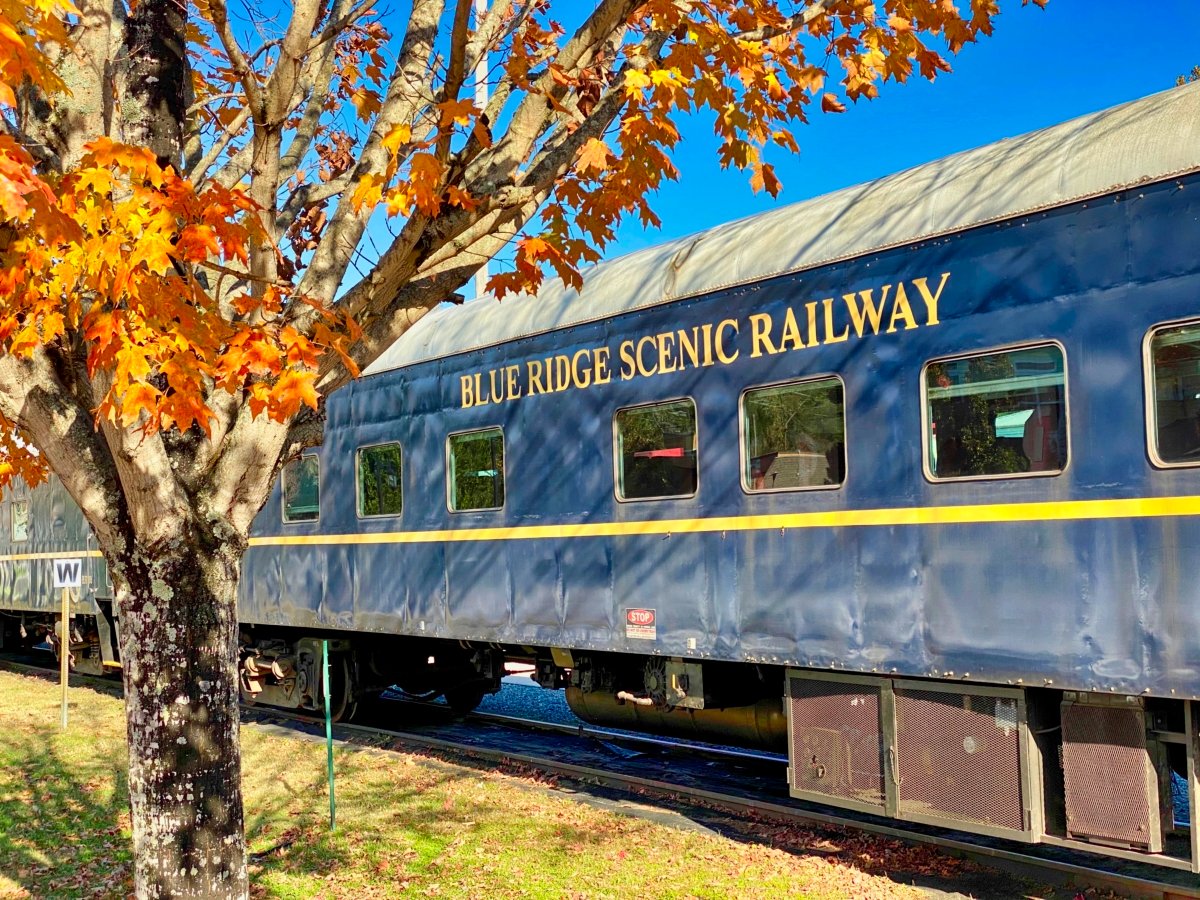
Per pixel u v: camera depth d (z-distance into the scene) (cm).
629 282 716
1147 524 453
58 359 391
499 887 526
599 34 395
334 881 540
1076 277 484
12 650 1841
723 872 547
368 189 359
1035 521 491
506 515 794
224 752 399
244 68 386
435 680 1082
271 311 376
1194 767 441
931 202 550
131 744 395
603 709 803
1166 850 457
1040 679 483
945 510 527
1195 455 442
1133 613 455
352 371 368
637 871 549
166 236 319
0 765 837
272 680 1109
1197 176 445
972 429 522
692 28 416
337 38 517
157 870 386
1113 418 467
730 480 634
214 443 395
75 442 388
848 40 498
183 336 330
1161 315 454
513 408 794
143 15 397
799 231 616
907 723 543
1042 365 496
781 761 821
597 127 411
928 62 508
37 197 284
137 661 391
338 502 973
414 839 612
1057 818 504
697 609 649
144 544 383
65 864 584
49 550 1477
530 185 406
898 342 553
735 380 635
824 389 590
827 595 578
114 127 399
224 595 402
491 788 741
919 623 534
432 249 400
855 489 567
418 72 421
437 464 863
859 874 546
